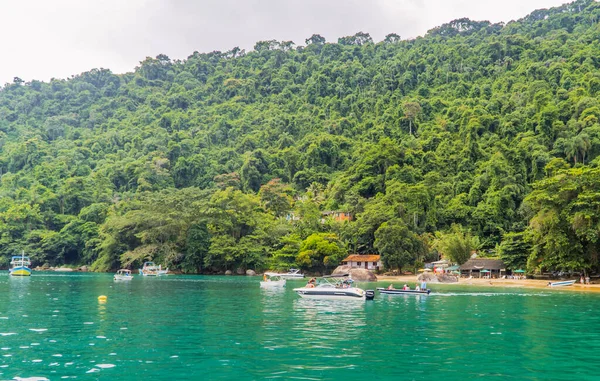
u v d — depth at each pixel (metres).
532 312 44.00
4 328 32.75
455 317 40.16
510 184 145.25
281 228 132.75
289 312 42.91
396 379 20.19
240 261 122.69
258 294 62.53
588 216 78.19
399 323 36.31
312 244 121.50
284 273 113.62
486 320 38.31
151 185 191.12
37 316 38.94
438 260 126.88
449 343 28.12
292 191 182.62
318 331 32.25
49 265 148.50
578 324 36.16
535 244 90.00
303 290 58.09
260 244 126.12
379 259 118.12
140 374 20.80
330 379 20.09
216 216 125.50
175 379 20.02
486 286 85.31
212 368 21.78
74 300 51.94
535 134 176.50
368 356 24.41
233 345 27.08
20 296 56.56
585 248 83.81
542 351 25.97
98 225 148.50
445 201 151.75
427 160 172.50
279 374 20.78
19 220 155.25
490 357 24.42
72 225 150.62
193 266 122.00
